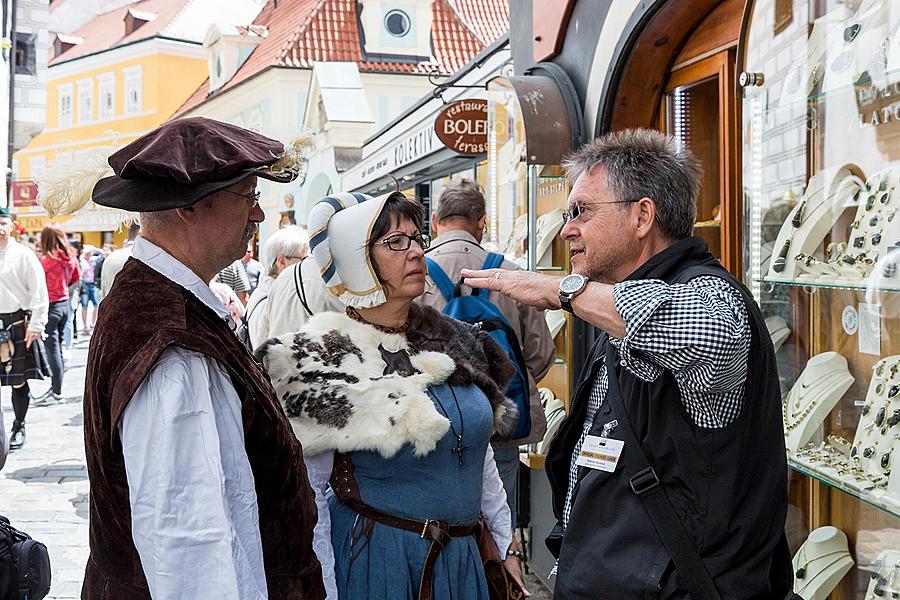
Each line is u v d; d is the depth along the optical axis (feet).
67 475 20.79
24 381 23.04
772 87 8.02
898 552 7.36
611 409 6.37
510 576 7.68
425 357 7.29
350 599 6.86
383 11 81.87
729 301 5.78
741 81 8.02
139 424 4.88
